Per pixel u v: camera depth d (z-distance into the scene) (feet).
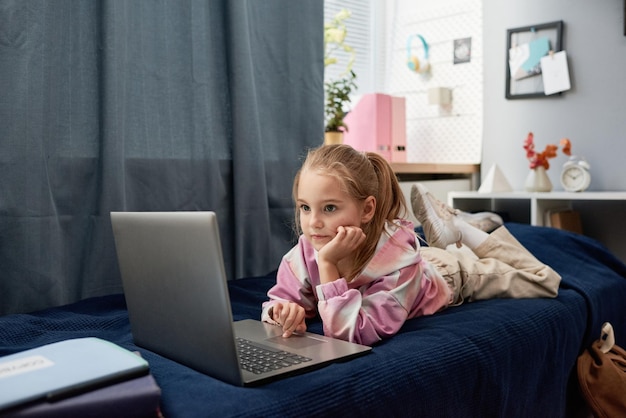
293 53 7.30
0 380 2.42
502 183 9.04
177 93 6.36
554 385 4.95
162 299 3.38
